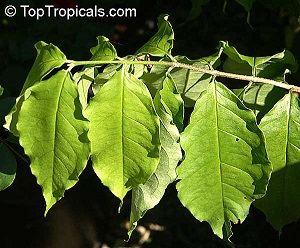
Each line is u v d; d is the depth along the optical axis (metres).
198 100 0.41
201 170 0.43
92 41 0.80
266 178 0.42
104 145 0.39
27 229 0.87
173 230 1.10
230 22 1.20
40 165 0.40
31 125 0.39
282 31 1.12
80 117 0.38
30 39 0.79
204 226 1.10
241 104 0.41
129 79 0.39
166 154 0.42
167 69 0.43
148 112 0.38
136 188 0.43
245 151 0.42
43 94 0.38
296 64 0.51
